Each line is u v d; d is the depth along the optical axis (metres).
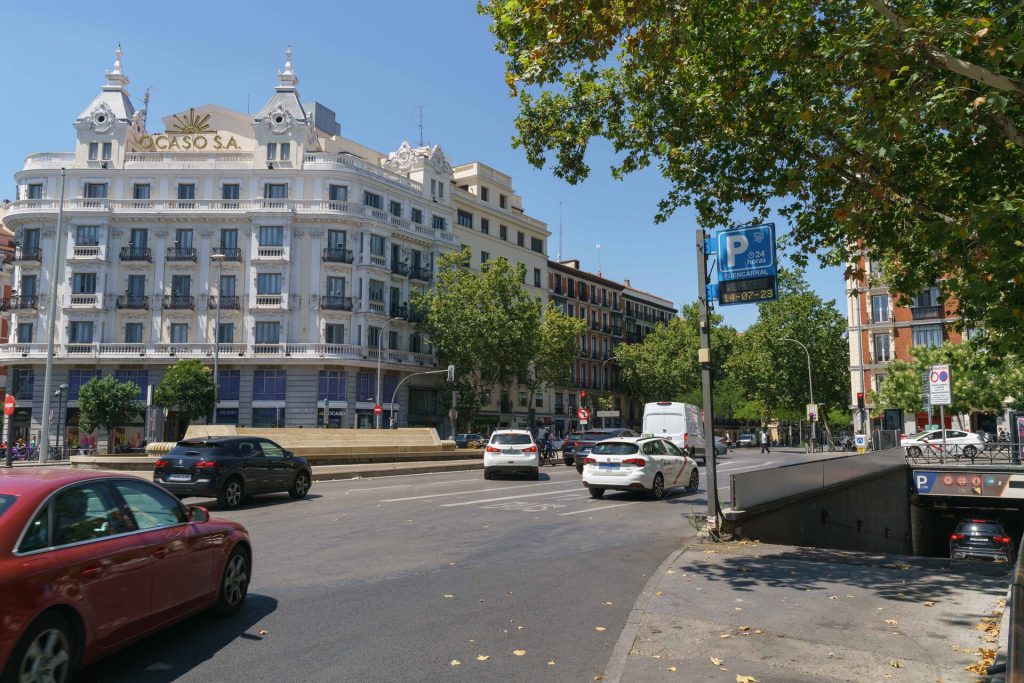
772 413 70.88
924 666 5.31
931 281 11.20
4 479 4.89
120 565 4.99
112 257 49.00
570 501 16.81
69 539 4.71
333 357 47.88
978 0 9.23
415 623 6.53
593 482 17.30
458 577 8.47
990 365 10.74
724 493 18.78
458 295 51.19
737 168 12.38
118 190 49.62
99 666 5.27
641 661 5.48
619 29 9.69
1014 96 8.36
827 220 11.98
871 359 56.25
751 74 11.19
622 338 85.06
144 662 5.38
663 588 7.78
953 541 20.95
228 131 53.12
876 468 23.25
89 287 48.53
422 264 56.44
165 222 49.31
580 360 76.38
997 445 28.62
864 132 8.30
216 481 14.82
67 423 47.66
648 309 92.06
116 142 50.12
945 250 10.07
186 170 49.56
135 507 5.54
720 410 79.94
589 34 9.89
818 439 72.81
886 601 7.20
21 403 48.22
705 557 9.62
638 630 6.25
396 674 5.23
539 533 11.90
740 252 11.48
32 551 4.40
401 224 54.25
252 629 6.27
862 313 57.00
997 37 8.18
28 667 4.20
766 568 8.85
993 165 10.38
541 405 68.62
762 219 12.77
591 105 12.83
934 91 8.58
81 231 48.84
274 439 27.91
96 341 47.97
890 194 10.29
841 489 18.22
